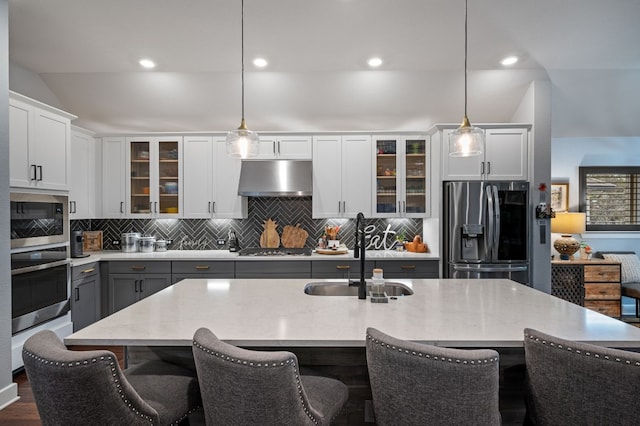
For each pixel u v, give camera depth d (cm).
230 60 345
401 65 358
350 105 417
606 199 499
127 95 402
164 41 308
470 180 393
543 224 387
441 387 113
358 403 176
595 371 112
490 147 393
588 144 491
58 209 329
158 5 255
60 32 292
